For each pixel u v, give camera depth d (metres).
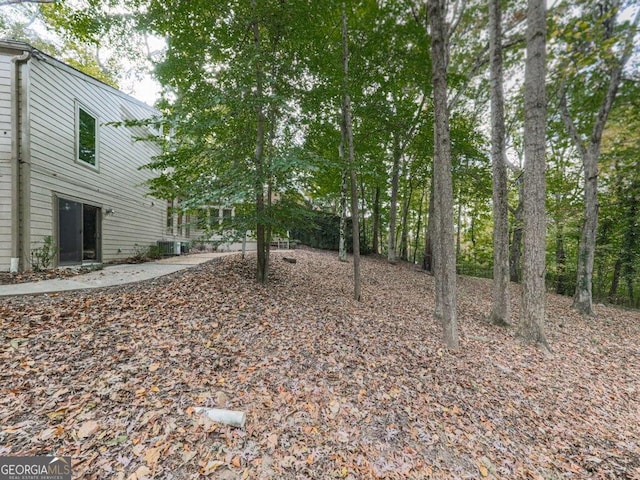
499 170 6.32
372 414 2.72
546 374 4.22
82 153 7.56
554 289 14.51
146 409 2.33
